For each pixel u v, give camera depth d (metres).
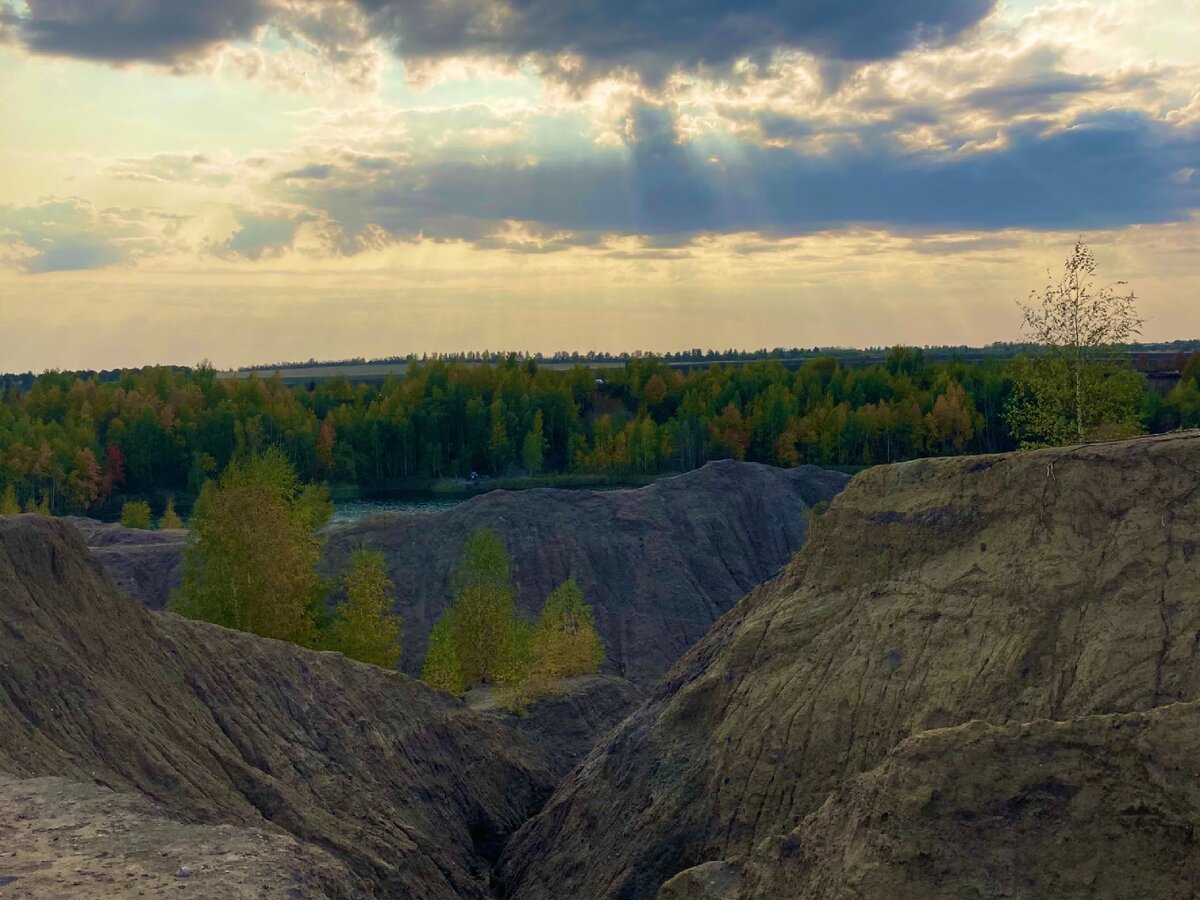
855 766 22.78
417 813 32.66
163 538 75.00
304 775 29.28
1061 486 24.17
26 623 24.69
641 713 32.16
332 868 17.97
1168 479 22.59
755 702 26.05
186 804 22.44
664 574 73.56
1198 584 20.61
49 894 14.52
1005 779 16.56
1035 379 34.91
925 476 27.64
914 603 24.98
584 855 28.09
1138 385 34.31
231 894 15.11
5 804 18.20
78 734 22.52
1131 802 15.59
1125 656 20.27
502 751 40.16
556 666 49.84
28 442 122.06
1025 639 21.95
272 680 32.88
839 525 28.67
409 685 39.62
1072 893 15.22
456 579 56.56
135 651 28.41
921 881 16.06
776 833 22.89
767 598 30.45
